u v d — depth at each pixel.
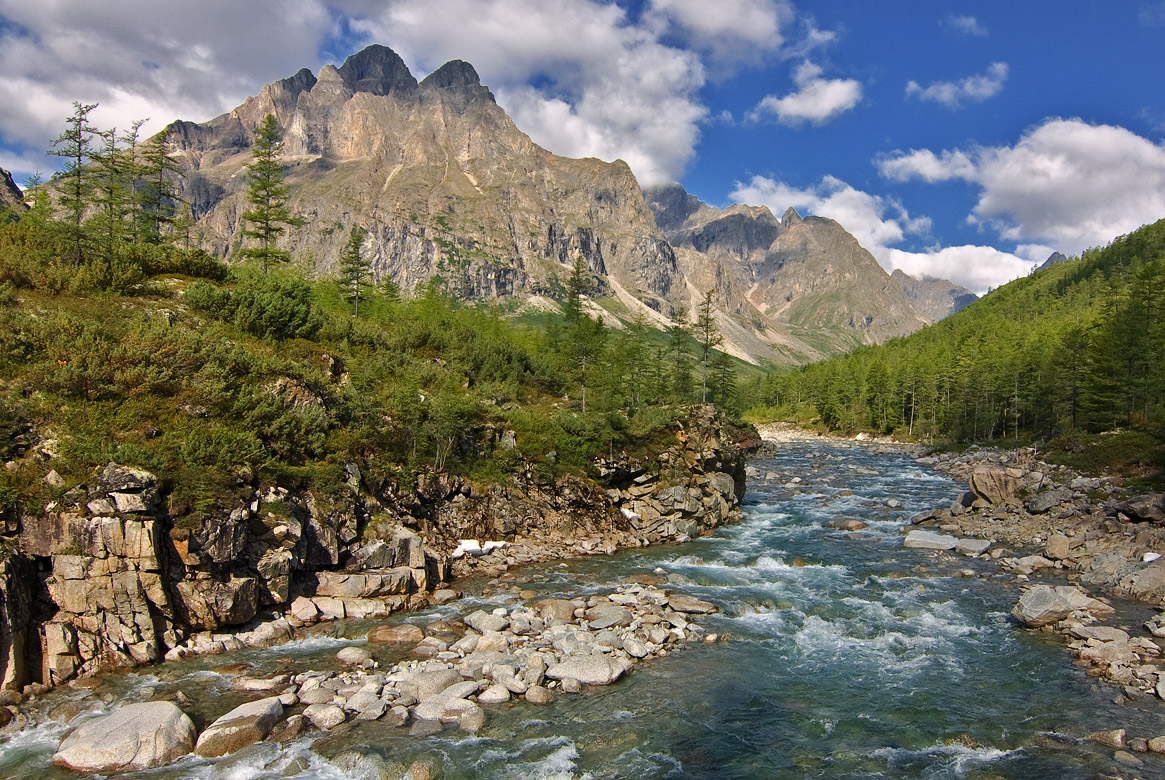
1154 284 90.94
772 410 197.62
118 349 25.66
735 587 30.03
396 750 15.53
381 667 20.12
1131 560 31.64
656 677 20.19
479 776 14.70
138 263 39.84
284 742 15.73
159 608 20.16
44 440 21.31
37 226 39.75
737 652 22.42
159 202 56.22
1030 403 104.31
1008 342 147.38
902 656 22.22
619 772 15.06
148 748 14.84
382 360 43.94
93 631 18.89
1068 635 23.84
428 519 33.69
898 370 153.88
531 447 40.66
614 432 42.88
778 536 42.34
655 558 35.44
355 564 26.72
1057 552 35.00
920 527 45.69
